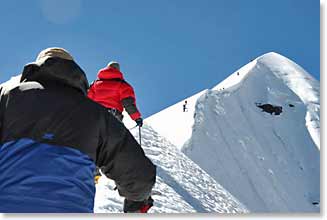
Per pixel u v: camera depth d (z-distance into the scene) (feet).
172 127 217.15
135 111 24.27
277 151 247.91
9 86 8.63
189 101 246.27
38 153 7.77
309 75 345.10
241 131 249.14
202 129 217.97
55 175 7.62
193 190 40.04
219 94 276.21
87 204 7.79
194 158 193.36
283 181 215.31
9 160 7.75
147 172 8.54
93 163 8.21
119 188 8.71
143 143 48.80
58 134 8.02
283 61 352.28
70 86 8.68
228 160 208.13
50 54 8.84
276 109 288.92
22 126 8.05
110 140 8.46
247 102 287.28
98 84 24.57
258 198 190.70
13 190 7.44
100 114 8.52
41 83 8.54
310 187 216.33
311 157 250.16
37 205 7.35
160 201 30.14
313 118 289.53
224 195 45.55
